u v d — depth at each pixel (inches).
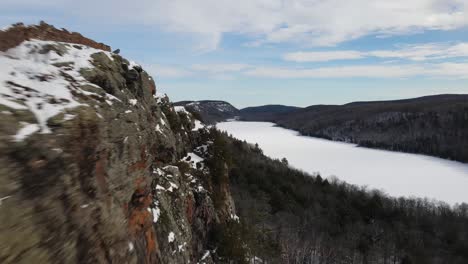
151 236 749.9
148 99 1120.8
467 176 7337.6
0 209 357.1
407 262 3024.1
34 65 575.8
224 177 1754.4
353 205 4387.3
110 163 578.2
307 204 4033.0
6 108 429.1
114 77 777.6
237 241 1448.1
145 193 722.8
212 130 2020.2
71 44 732.7
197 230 1270.9
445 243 3503.9
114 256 526.3
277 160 6274.6
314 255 3157.0
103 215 521.0
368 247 3257.9
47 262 391.9
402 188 6441.9
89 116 538.6
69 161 469.4
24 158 406.9
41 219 399.5
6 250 350.6
